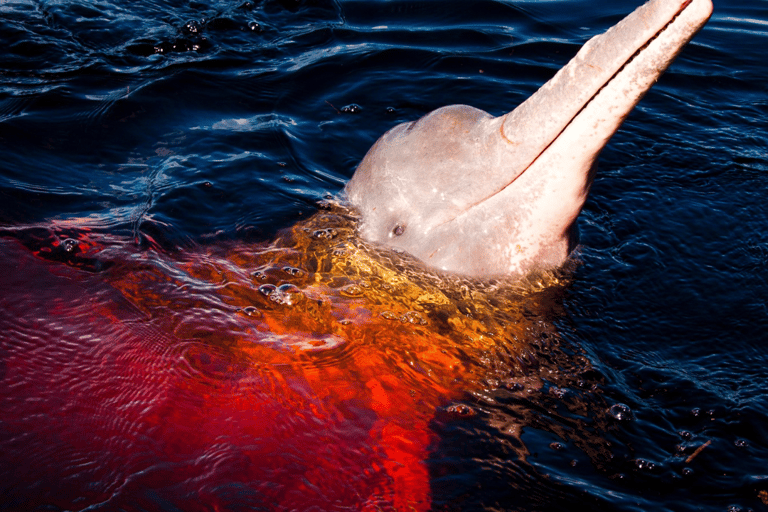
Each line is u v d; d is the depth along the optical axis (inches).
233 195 176.7
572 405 122.6
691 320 144.4
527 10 284.4
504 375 126.6
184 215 165.9
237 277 140.9
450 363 126.3
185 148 196.1
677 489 108.7
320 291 136.6
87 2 256.7
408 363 124.9
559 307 141.9
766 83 245.8
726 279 157.1
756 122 225.1
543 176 126.7
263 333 127.2
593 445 115.7
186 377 116.1
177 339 123.5
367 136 212.2
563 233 136.8
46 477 97.3
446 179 137.7
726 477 110.4
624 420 120.3
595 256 161.5
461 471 110.0
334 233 150.1
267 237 158.2
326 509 100.0
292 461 105.7
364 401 117.5
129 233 154.2
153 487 98.7
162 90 218.5
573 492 107.7
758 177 197.3
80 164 182.7
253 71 236.5
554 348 133.1
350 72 242.1
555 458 113.3
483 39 263.9
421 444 113.1
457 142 138.8
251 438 107.8
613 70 111.4
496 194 133.3
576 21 280.4
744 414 121.3
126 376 114.0
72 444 102.0
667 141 214.5
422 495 105.3
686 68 253.3
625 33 108.8
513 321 135.3
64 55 229.5
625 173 199.2
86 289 131.6
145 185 176.7
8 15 243.6
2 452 99.0
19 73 218.2
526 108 126.5
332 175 192.7
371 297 135.0
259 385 116.5
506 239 133.6
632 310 145.6
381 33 264.5
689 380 128.9
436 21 274.8
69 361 114.5
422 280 136.7
